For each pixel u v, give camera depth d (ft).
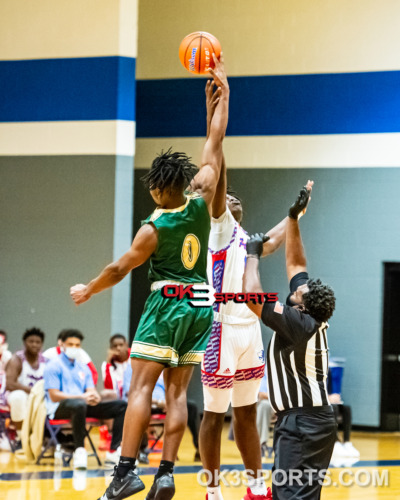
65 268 44.04
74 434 31.91
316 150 49.62
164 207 16.85
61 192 44.39
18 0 45.29
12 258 44.75
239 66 50.88
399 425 48.52
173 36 52.29
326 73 49.52
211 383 20.18
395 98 48.39
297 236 20.39
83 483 28.02
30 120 44.98
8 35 45.32
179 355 16.78
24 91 45.11
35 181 44.78
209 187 17.72
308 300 18.67
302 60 49.93
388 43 48.55
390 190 48.32
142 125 52.80
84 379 33.94
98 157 44.04
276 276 49.96
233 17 51.13
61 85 44.68
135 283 53.62
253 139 50.70
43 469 31.12
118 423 33.09
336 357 48.52
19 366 37.35
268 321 18.52
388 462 35.24
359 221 48.73
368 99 48.83
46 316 43.98
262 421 36.94
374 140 48.65
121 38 44.09
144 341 16.44
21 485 27.50
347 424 38.01
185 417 16.67
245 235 20.90
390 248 48.19
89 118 44.24
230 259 20.33
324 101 49.57
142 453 33.37
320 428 18.30
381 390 48.21
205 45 18.61
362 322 48.34
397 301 48.98
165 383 17.03
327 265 49.06
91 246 43.86
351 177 48.98
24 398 36.40
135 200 52.80
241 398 21.06
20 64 45.16
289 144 50.08
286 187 50.06
